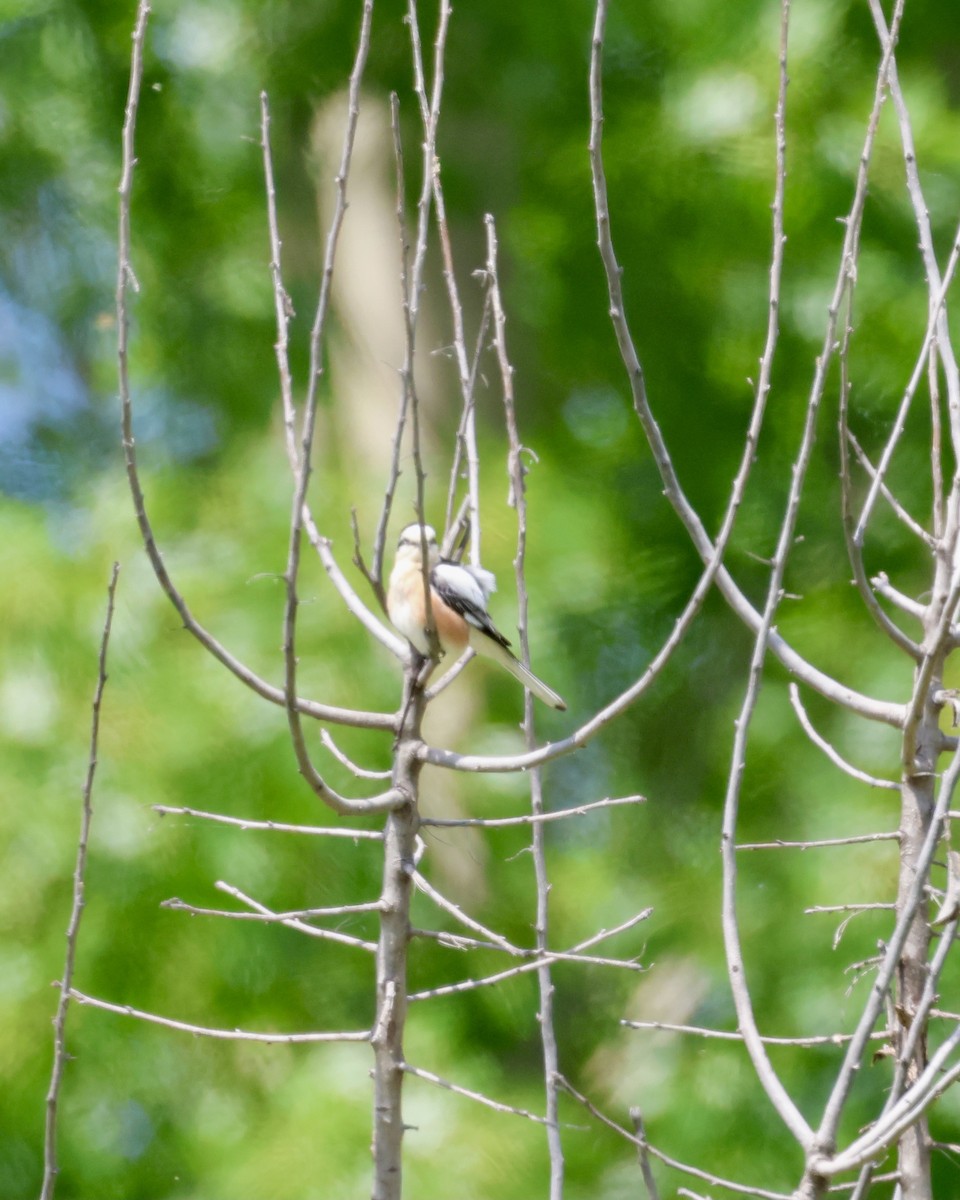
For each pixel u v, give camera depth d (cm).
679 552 1599
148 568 1294
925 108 1454
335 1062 1234
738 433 1584
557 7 1504
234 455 1443
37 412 1789
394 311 1540
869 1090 1218
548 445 1567
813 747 1423
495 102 1535
